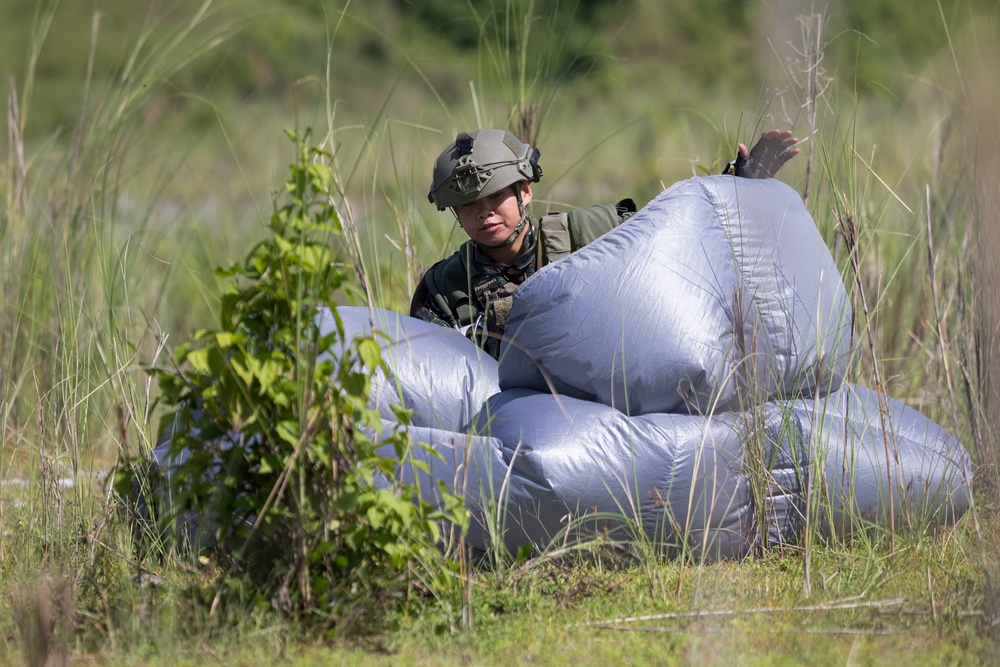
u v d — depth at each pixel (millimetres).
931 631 10094
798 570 11781
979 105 9648
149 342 19359
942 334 14094
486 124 18984
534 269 13938
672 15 61375
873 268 16625
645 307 12008
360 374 9992
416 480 10734
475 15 20219
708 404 12062
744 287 12391
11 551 12219
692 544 11930
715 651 9430
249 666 9461
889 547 12180
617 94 56188
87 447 15422
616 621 10305
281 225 9922
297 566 10078
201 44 20859
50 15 19500
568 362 12195
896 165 21328
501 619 10445
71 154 17938
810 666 9336
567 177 40375
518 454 11578
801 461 12281
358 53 53250
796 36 14102
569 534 11633
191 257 23406
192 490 10141
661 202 12719
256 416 9711
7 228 17531
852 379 14031
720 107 42906
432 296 14383
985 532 12016
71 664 9570
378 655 9750
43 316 17375
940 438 12883
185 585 10906
